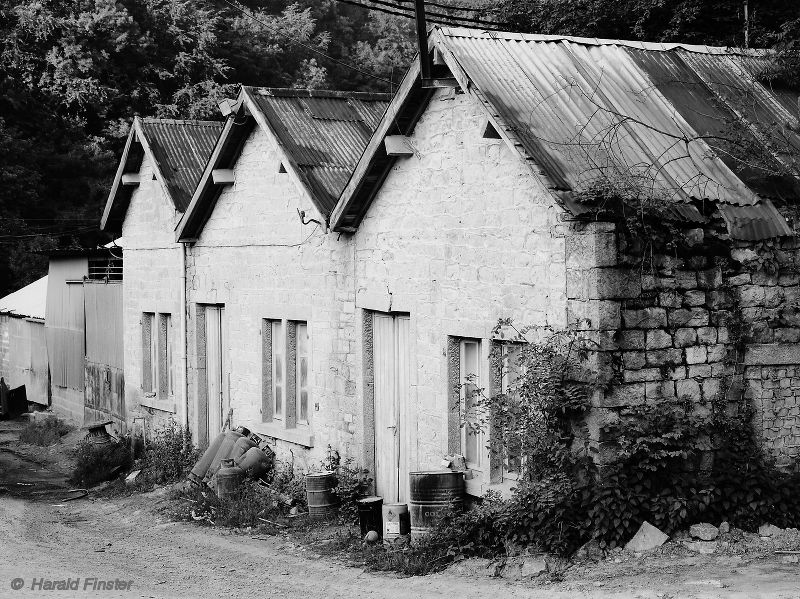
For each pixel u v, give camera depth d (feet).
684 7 60.75
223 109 56.65
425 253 41.91
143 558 43.29
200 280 62.39
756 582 29.73
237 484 52.80
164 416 67.31
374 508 42.27
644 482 33.91
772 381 36.24
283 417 53.93
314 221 48.67
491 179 37.86
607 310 33.60
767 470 35.19
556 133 35.94
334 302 49.03
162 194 66.69
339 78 140.26
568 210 33.01
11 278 127.13
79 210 128.98
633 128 37.19
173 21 138.72
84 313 83.56
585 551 33.55
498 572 34.06
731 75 42.37
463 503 39.45
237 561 41.57
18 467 72.79
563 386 34.24
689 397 34.94
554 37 41.24
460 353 40.68
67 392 89.04
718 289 35.53
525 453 35.27
